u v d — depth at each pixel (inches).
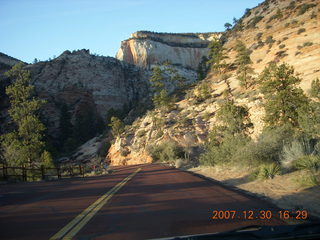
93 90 5344.5
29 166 1284.4
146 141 2802.7
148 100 4517.7
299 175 425.4
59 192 502.9
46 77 5182.1
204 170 868.0
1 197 451.2
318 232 145.6
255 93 2266.2
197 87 3405.5
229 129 1424.7
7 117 4018.2
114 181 690.8
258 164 601.0
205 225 223.3
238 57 3107.8
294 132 701.3
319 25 2928.2
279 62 2677.2
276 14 3878.0
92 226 237.6
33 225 251.3
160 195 399.2
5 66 5012.3
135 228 224.1
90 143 3922.2
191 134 2436.0
